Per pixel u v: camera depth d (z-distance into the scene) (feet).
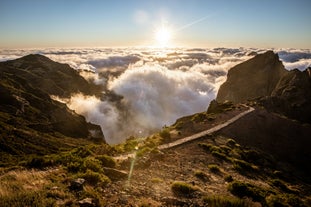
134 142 125.80
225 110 248.73
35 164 61.31
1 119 437.58
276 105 298.56
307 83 348.18
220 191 54.24
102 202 36.96
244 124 196.65
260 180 82.23
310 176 133.59
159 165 74.23
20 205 30.32
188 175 67.21
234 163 95.25
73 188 40.01
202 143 125.90
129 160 71.56
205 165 85.92
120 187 46.26
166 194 45.70
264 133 192.75
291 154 173.37
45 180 44.80
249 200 44.65
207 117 211.20
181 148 115.55
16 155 288.10
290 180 101.50
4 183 40.45
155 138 138.31
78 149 96.12
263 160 120.98
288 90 342.64
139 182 52.37
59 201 34.19
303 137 202.49
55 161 63.72
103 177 48.88
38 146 349.82
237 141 158.30
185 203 41.34
